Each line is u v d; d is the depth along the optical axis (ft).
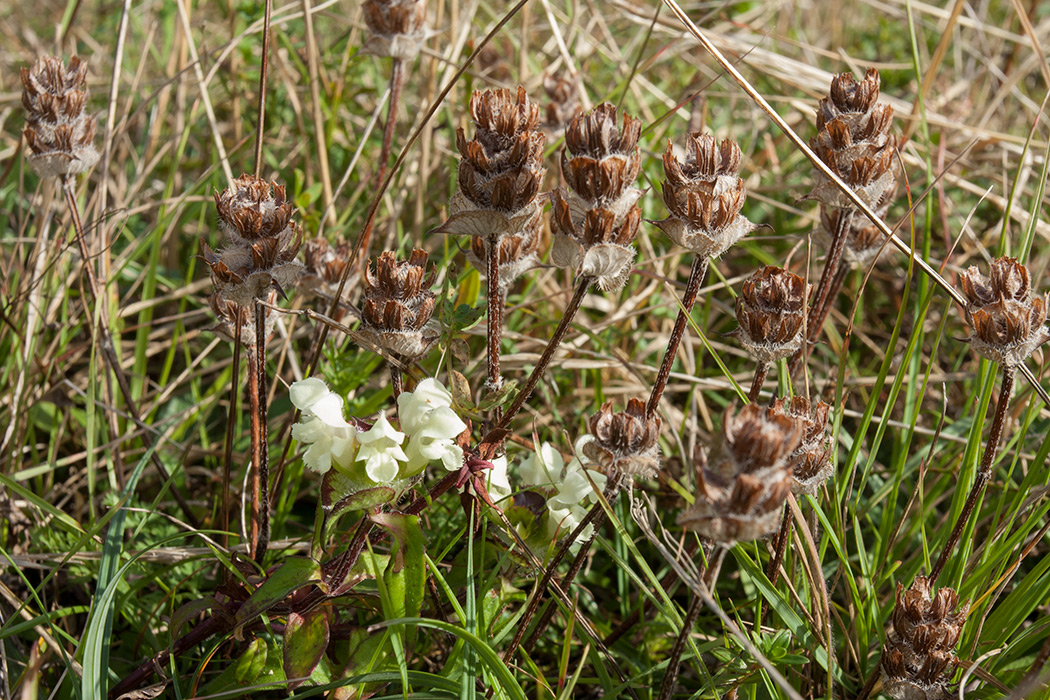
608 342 1.92
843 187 1.46
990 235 2.12
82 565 1.61
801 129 2.46
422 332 1.42
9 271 1.88
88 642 1.35
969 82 2.61
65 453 1.84
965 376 1.87
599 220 1.31
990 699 1.41
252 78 2.27
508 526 1.42
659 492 1.73
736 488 1.19
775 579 1.48
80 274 1.77
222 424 1.91
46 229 1.82
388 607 1.35
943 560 1.48
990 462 1.44
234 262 1.40
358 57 2.06
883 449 1.86
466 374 1.79
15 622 1.55
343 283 1.59
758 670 1.41
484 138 1.35
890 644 1.38
